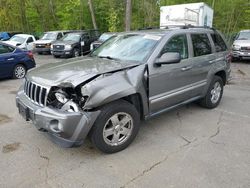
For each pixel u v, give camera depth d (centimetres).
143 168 338
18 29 3012
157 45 423
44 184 306
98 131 350
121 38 492
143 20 2212
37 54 1925
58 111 328
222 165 344
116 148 375
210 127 473
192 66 482
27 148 391
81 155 371
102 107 350
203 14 1408
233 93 731
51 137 358
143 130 458
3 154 373
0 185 304
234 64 1342
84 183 308
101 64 399
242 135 439
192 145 402
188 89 486
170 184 305
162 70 419
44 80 356
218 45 580
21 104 383
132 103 394
